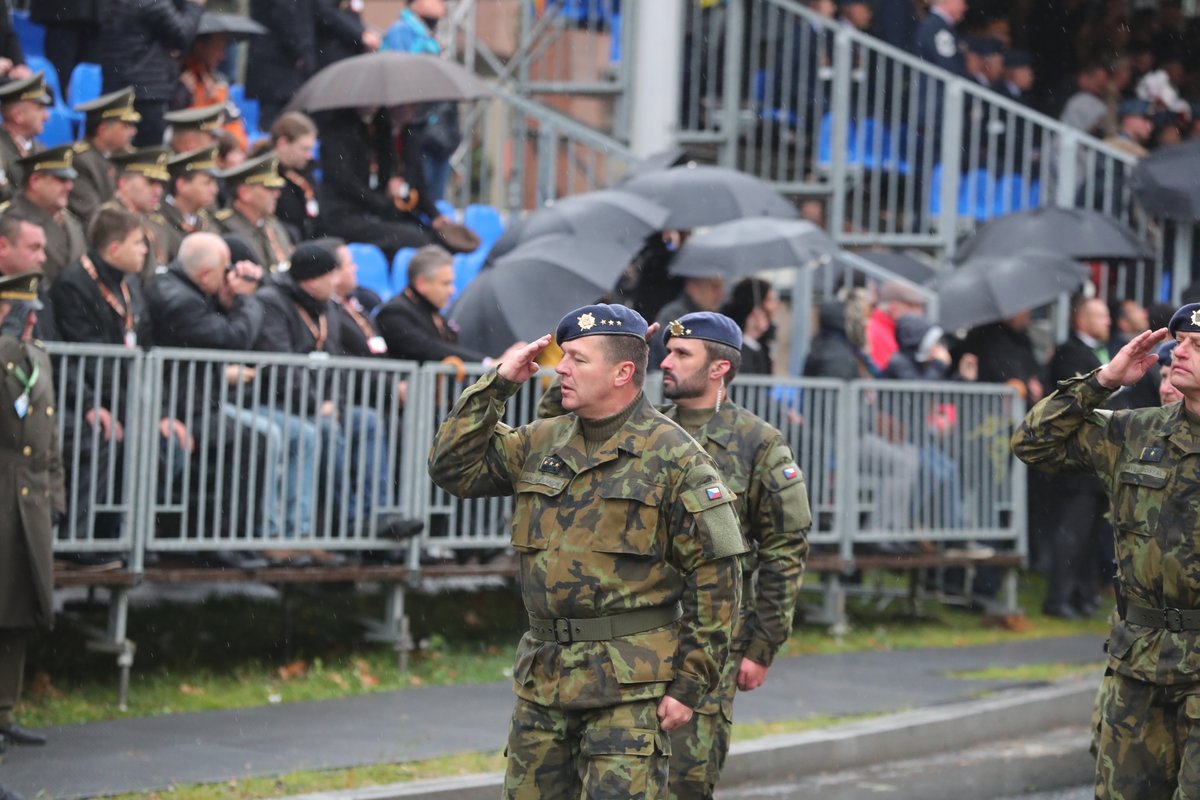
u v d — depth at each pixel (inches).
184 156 1520.7
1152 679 828.6
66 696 1280.8
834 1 2404.0
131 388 1295.5
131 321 1318.9
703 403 947.3
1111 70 2657.5
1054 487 1920.5
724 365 940.6
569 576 759.7
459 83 1787.6
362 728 1245.1
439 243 1824.6
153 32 1737.2
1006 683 1551.4
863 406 1740.9
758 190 1792.6
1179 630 826.2
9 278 1139.9
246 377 1364.4
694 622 758.5
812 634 1750.7
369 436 1435.8
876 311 1950.1
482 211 2010.3
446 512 1482.5
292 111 1774.1
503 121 2295.8
